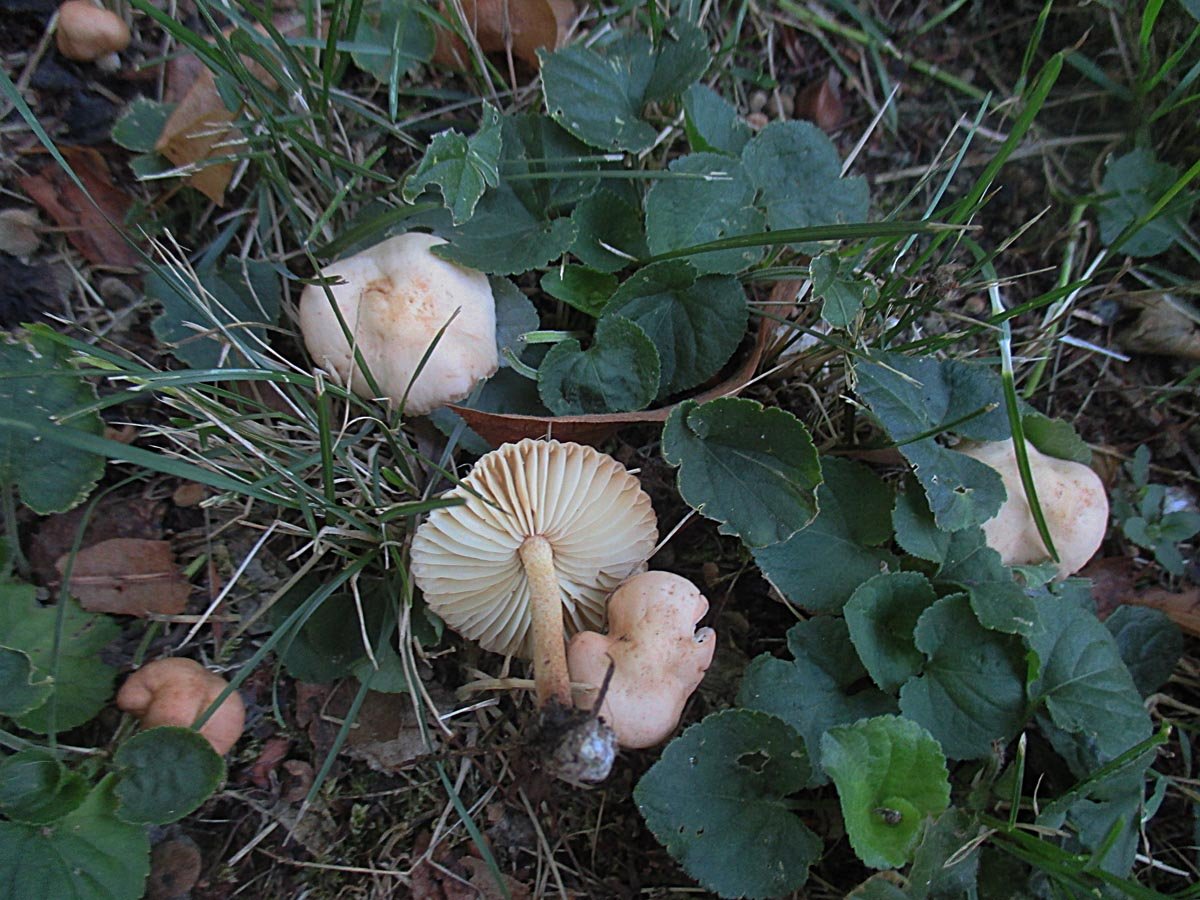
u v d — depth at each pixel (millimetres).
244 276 203
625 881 188
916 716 181
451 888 185
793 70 249
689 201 201
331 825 187
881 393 191
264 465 194
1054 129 246
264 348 203
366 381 191
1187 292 230
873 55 248
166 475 194
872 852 162
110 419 193
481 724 195
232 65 188
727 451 192
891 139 248
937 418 196
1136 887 161
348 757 190
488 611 196
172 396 182
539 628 175
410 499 201
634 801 184
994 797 182
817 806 182
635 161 224
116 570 186
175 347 193
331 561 198
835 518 196
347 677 194
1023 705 183
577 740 158
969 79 251
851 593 191
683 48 213
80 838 161
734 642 206
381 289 190
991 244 242
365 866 185
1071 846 179
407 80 223
